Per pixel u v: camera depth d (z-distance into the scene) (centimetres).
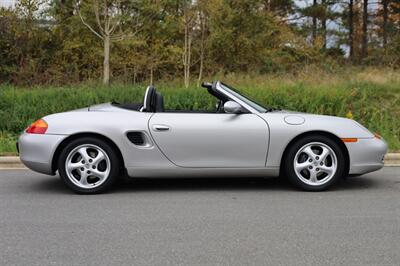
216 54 2241
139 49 2127
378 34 3778
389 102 1342
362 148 630
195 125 619
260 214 536
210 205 576
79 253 419
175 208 562
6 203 589
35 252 422
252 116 632
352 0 3716
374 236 462
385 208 562
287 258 406
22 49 2116
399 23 3691
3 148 948
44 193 640
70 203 587
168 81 1970
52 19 2188
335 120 641
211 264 394
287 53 2531
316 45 2684
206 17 1952
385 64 2691
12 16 2108
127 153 616
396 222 508
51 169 621
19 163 845
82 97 1247
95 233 472
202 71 2148
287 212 544
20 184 698
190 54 2019
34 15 2145
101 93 1279
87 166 620
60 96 1263
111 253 419
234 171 626
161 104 654
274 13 3095
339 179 647
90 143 616
